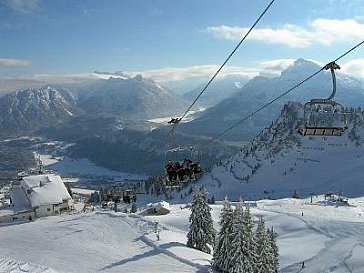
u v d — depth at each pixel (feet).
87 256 225.97
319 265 253.44
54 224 310.45
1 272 119.44
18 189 394.52
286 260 266.77
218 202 512.63
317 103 60.64
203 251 231.91
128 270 201.36
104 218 311.68
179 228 305.53
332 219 359.46
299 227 334.85
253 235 180.96
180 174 106.42
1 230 300.81
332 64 58.85
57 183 391.04
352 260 255.29
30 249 242.37
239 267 175.83
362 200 564.30
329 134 60.23
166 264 209.87
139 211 375.45
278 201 501.56
